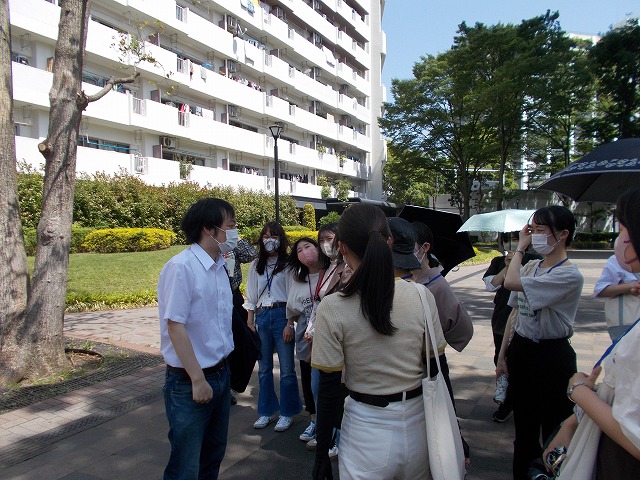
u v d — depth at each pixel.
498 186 29.17
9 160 5.22
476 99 24.73
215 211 2.45
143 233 15.80
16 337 5.18
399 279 1.99
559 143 33.09
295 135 31.34
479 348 6.40
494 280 3.83
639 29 25.02
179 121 21.19
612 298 2.76
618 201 1.59
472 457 3.46
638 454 1.32
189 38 22.31
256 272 4.18
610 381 1.51
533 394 2.74
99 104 17.67
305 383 3.80
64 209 5.46
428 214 3.36
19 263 5.28
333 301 1.85
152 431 3.89
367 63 40.84
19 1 15.24
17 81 14.95
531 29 25.23
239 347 2.86
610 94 27.95
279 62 28.44
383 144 41.34
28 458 3.42
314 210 27.95
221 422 2.61
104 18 18.80
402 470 1.81
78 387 4.92
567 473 1.61
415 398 1.83
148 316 8.72
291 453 3.55
